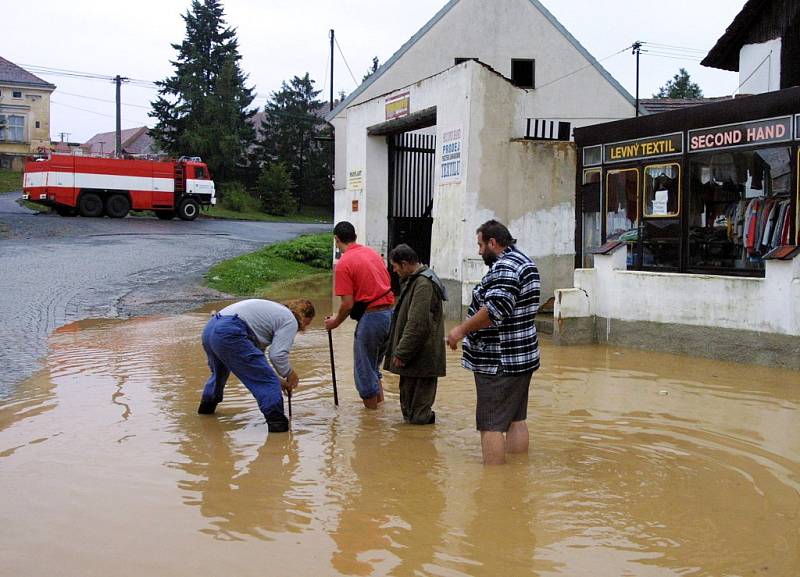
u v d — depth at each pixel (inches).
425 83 602.9
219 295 666.2
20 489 201.9
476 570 156.7
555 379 351.6
